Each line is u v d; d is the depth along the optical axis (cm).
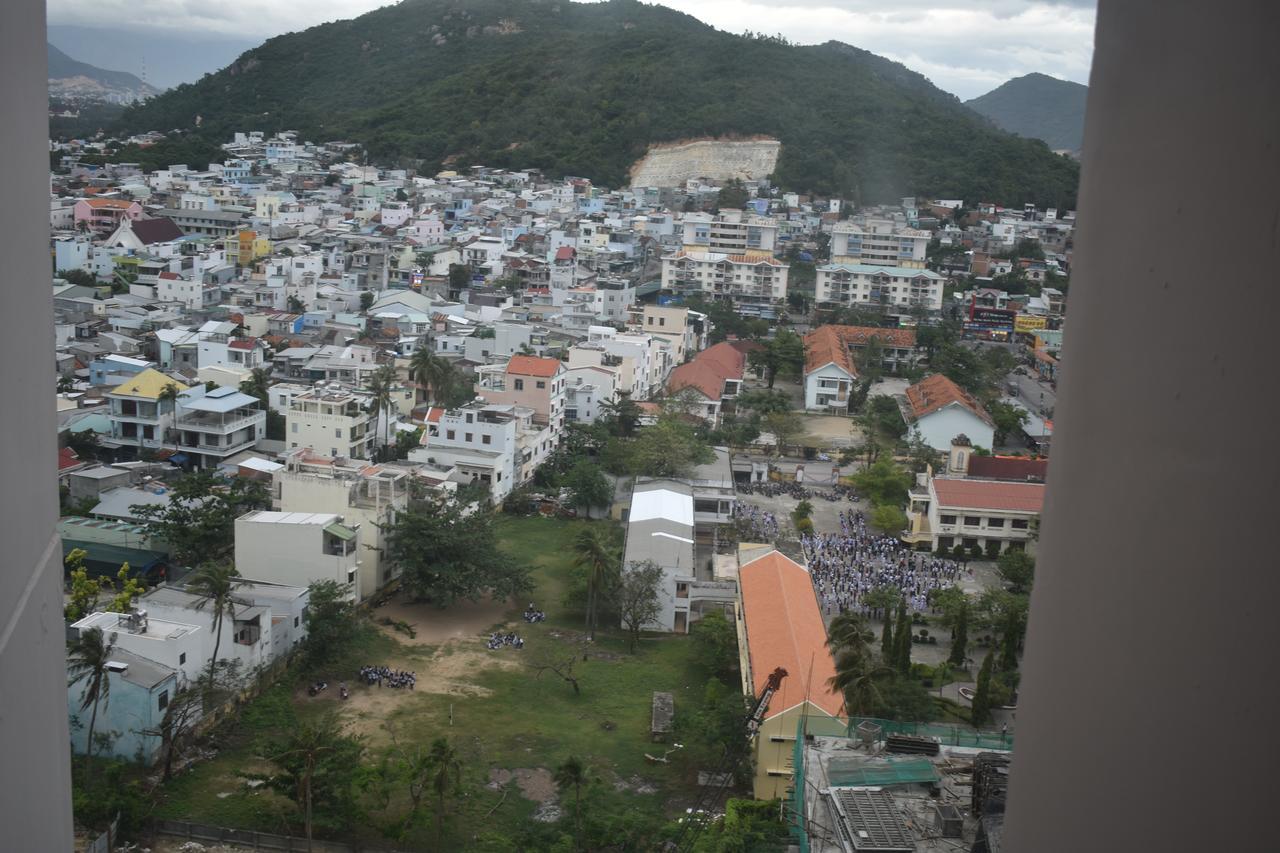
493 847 4019
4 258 538
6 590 541
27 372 581
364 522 6156
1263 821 412
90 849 3791
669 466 7919
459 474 7606
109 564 6166
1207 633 439
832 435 10175
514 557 6500
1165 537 461
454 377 9525
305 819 4078
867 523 7925
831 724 4312
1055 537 550
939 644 5981
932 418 9488
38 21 596
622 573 6119
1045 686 553
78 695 4388
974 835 2847
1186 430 450
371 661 5525
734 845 3634
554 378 8638
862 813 2966
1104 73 518
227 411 7844
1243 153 425
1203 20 445
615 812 4253
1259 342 417
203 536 6122
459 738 4872
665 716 5069
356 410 7781
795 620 5088
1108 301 505
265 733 4725
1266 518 412
